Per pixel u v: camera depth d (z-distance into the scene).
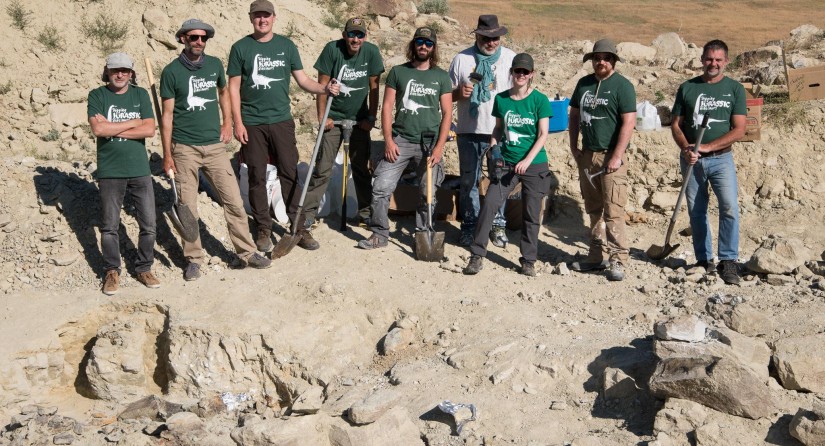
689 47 12.88
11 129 10.39
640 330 6.58
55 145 10.33
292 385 6.75
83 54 11.23
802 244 7.35
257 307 7.10
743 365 5.66
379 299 7.24
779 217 8.58
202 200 8.46
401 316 7.09
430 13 14.92
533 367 6.23
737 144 8.98
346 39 7.82
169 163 7.37
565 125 9.16
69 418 6.46
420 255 7.86
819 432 5.13
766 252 7.29
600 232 7.66
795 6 28.86
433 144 7.96
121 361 7.01
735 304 6.52
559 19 25.92
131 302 7.25
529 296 7.21
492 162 7.45
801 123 9.07
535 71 11.45
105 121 7.09
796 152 8.92
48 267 7.64
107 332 7.09
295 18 12.64
